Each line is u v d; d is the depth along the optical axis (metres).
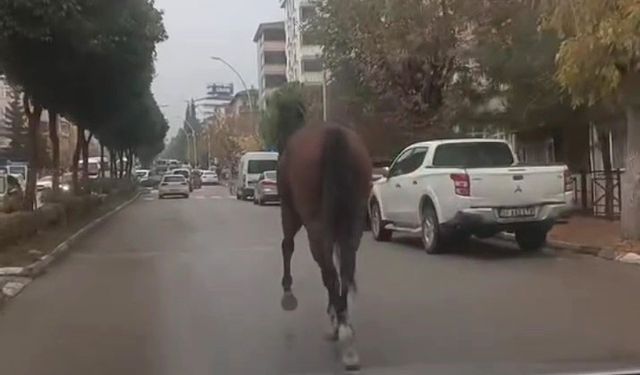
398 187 17.20
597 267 13.35
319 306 10.29
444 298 10.66
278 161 9.31
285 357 7.65
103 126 31.48
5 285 12.77
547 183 14.90
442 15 24.03
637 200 15.10
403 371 6.90
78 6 17.19
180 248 18.39
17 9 16.52
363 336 8.39
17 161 85.62
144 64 23.78
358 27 25.45
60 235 20.45
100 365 7.58
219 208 36.75
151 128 57.97
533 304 10.09
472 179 14.66
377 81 26.27
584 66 13.77
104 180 46.06
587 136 23.30
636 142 15.01
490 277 12.49
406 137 26.34
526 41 20.80
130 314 10.15
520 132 23.62
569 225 19.09
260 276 13.24
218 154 103.81
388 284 11.95
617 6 13.30
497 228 14.93
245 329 9.00
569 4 13.86
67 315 10.20
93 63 21.67
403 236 19.77
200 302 10.84
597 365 6.91
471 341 8.09
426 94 25.86
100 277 13.79
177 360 7.69
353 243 7.26
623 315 9.29
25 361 7.80
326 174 7.27
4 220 16.36
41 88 21.09
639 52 13.13
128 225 26.70
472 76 24.17
